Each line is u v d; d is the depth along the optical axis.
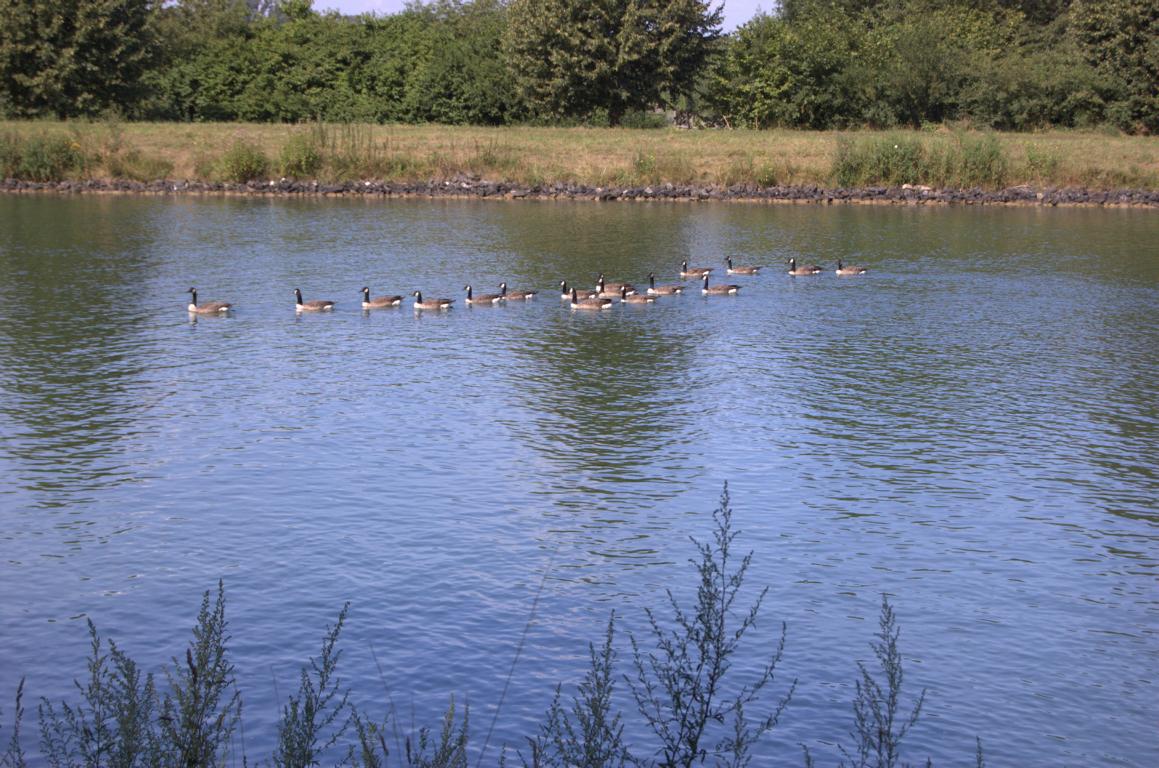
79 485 23.88
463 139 78.88
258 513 22.64
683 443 26.91
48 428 27.25
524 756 15.11
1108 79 88.56
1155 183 71.94
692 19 89.62
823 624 18.61
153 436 26.84
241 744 15.20
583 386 31.44
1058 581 20.19
